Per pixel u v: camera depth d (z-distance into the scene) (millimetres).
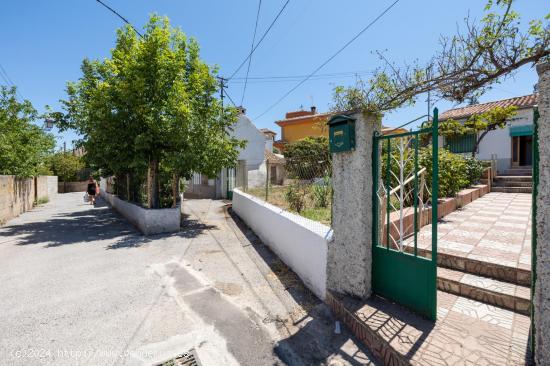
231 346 2936
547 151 1874
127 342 2982
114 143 8109
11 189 11219
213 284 4488
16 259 5793
